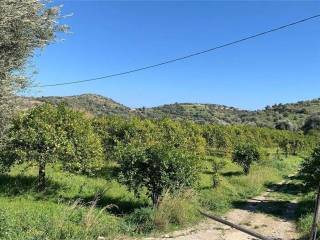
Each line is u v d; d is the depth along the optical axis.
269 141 59.88
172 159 16.12
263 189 27.03
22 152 16.97
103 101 100.44
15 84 8.82
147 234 13.86
